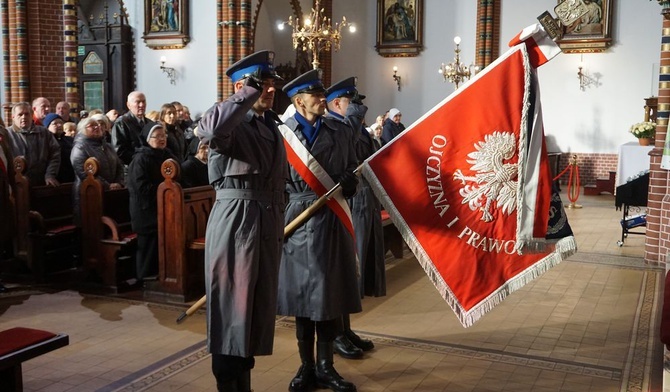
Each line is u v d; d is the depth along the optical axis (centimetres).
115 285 658
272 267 349
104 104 1797
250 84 326
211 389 416
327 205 408
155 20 1725
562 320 572
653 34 1611
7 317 571
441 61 1847
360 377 439
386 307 613
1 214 612
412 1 1850
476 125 393
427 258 400
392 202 406
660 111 796
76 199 715
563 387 424
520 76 385
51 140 781
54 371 445
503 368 457
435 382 431
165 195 622
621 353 489
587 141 1694
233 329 336
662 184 796
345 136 424
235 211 341
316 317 399
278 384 427
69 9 1140
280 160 355
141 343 504
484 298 395
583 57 1673
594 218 1182
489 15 1728
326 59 1930
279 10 1866
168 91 1733
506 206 391
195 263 643
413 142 404
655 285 695
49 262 710
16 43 1114
